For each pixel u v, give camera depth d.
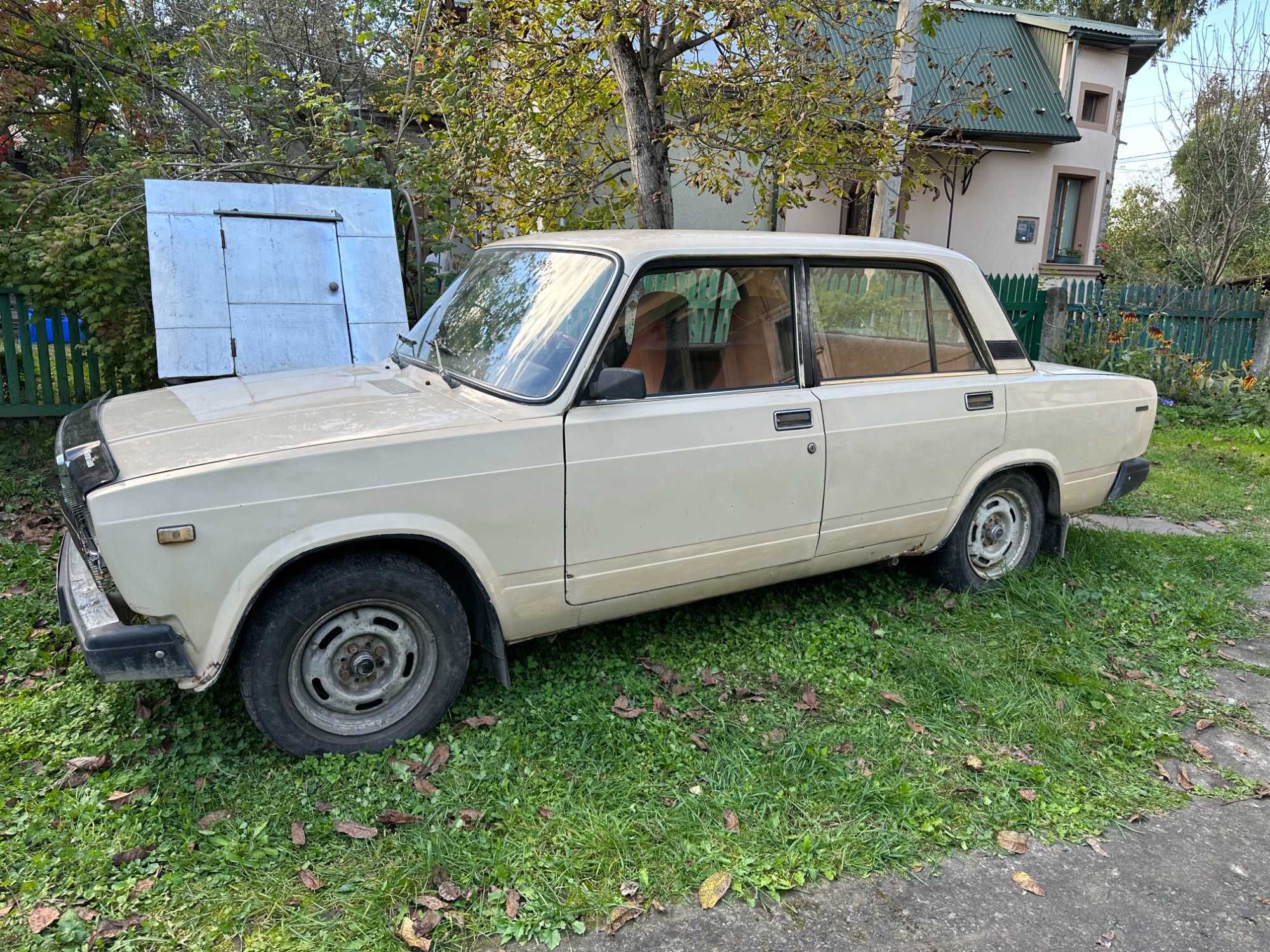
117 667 2.69
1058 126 16.53
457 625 3.21
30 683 3.55
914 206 16.44
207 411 3.31
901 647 4.12
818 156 6.98
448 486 3.03
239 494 2.75
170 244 6.09
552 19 6.97
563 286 3.54
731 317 3.68
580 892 2.54
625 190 8.80
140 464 2.79
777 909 2.54
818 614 4.44
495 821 2.83
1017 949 2.44
